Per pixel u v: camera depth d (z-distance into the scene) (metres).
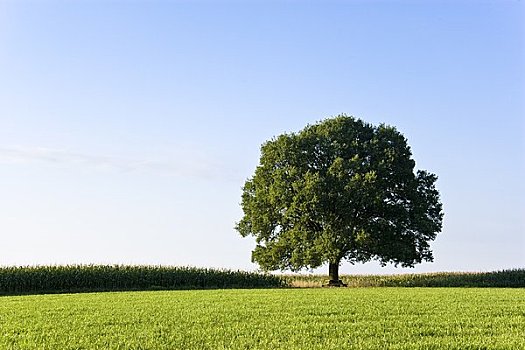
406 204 62.19
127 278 59.72
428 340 17.66
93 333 19.80
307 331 19.73
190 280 62.44
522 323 21.81
